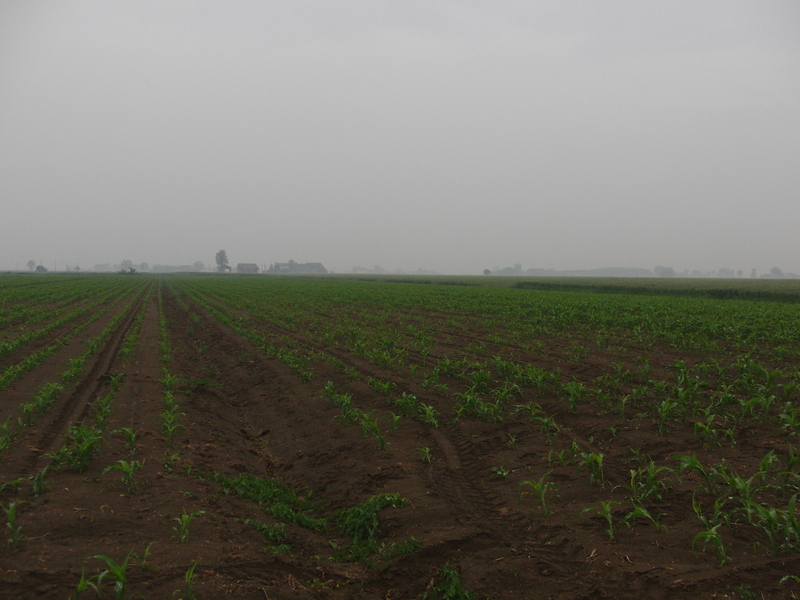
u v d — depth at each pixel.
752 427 8.11
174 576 4.62
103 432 8.62
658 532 5.37
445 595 4.66
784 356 13.84
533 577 4.83
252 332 20.66
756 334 16.78
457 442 8.55
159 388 12.14
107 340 19.45
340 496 7.33
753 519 5.43
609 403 9.77
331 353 16.66
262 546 5.66
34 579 4.38
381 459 8.07
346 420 10.12
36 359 14.09
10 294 39.69
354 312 29.97
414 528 6.00
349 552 5.81
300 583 4.95
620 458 7.29
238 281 92.69
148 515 5.87
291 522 6.59
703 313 24.59
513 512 6.10
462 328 21.92
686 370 10.38
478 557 5.25
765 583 4.43
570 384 10.03
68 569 4.57
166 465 7.50
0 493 6.04
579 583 4.67
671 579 4.57
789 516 4.77
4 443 7.14
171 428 8.48
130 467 6.45
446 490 6.89
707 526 4.94
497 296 40.31
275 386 13.62
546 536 5.51
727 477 5.50
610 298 37.12
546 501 6.30
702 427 7.32
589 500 6.20
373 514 6.30
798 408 8.35
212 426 10.30
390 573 5.23
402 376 13.00
